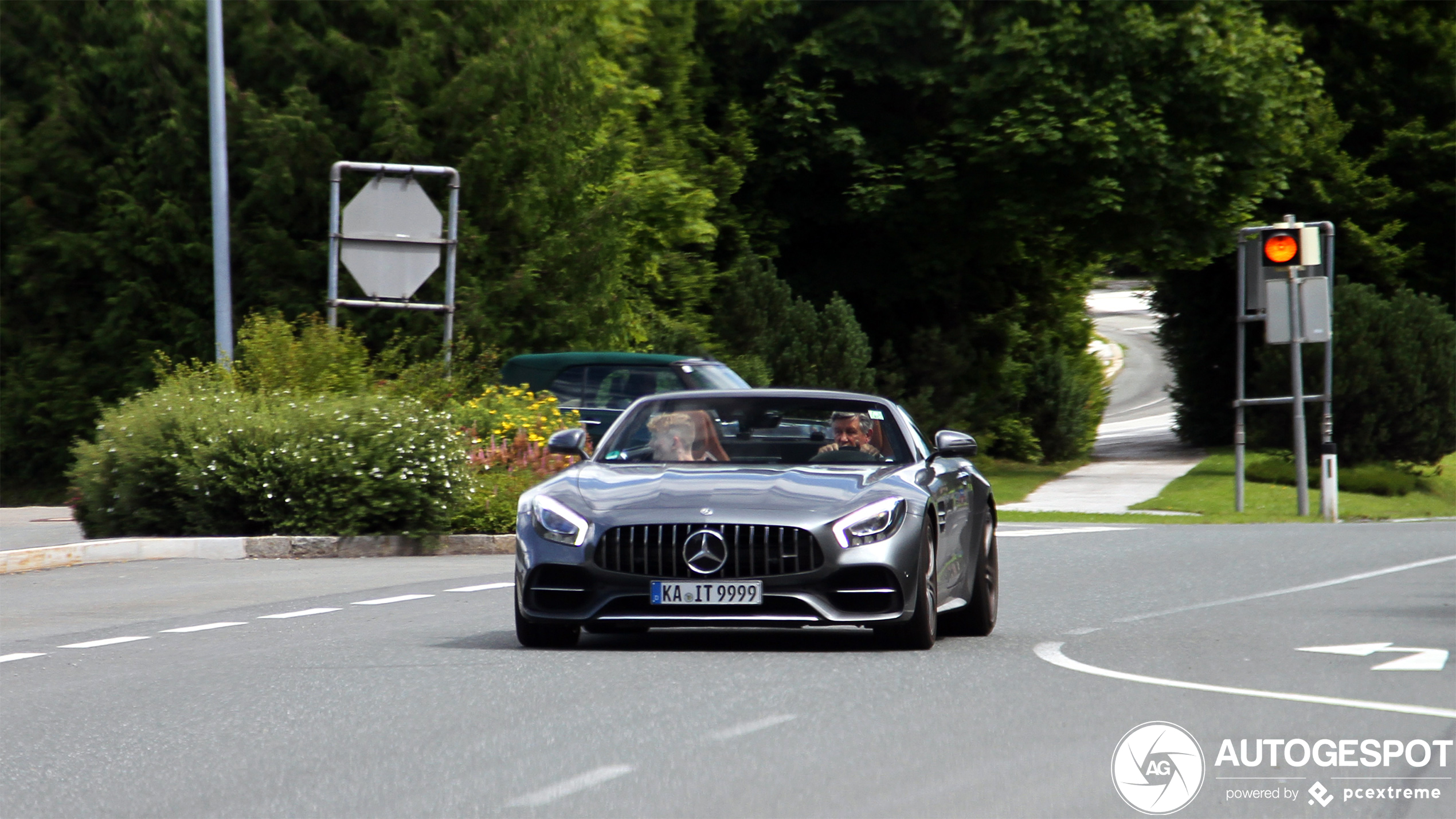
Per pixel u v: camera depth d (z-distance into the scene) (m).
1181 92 88.31
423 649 24.81
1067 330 112.38
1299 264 64.81
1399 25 116.06
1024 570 37.72
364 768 16.39
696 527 23.14
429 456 43.69
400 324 65.00
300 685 21.52
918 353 95.38
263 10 65.12
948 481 25.72
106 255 64.69
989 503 27.81
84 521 43.84
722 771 15.96
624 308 73.94
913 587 23.52
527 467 47.06
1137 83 88.25
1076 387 104.38
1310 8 117.31
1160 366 199.12
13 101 66.75
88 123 65.94
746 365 77.06
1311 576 36.19
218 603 32.03
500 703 19.83
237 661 23.94
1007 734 17.70
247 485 42.66
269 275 64.62
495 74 66.06
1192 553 42.31
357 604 31.22
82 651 25.61
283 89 66.25
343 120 66.75
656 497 23.73
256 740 17.97
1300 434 66.19
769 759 16.50
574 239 68.25
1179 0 88.56
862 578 23.20
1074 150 85.75
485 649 24.72
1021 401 103.12
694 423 26.47
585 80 70.25
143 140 65.75
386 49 66.88
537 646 24.84
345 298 64.88
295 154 64.12
